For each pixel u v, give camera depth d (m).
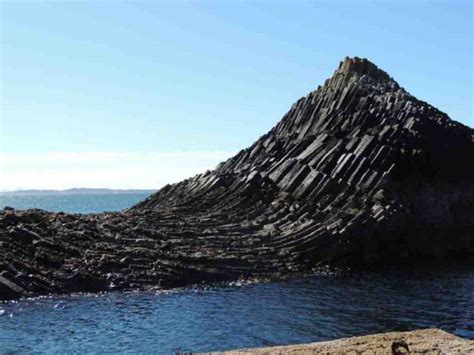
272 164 70.25
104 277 40.00
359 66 85.31
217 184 67.00
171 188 71.12
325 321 33.62
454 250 64.75
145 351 26.81
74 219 49.44
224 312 34.94
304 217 58.06
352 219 56.44
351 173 64.19
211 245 49.72
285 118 81.12
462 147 74.12
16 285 36.81
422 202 65.19
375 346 20.11
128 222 52.34
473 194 70.44
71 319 32.19
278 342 28.92
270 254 50.69
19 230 41.88
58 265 40.09
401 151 66.69
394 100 75.62
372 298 40.56
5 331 29.59
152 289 40.03
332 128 73.06
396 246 59.22
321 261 52.59
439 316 35.66
